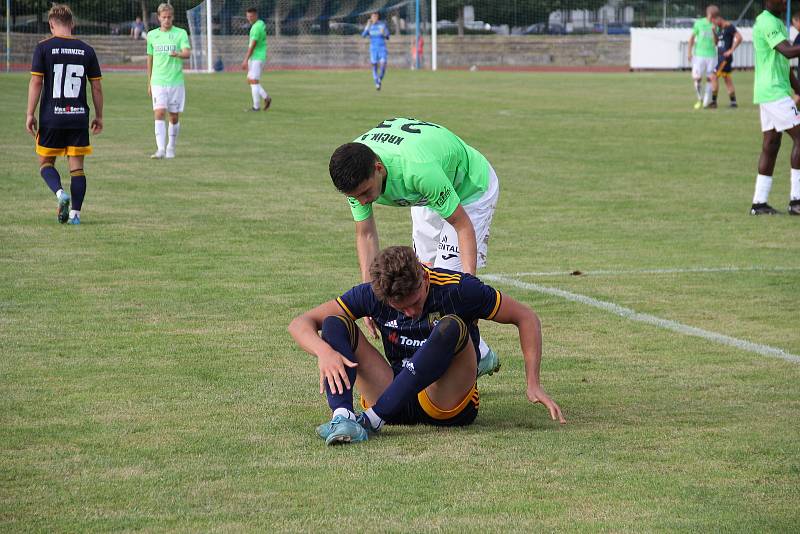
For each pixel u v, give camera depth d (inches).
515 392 648.4
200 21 4849.9
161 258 1050.1
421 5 5615.2
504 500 465.7
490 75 4763.8
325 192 1499.8
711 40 2942.9
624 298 904.9
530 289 936.9
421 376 546.3
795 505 460.8
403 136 613.9
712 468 508.4
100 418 581.3
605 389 651.5
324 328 559.5
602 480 491.5
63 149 1229.1
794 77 1317.7
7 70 4370.1
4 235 1157.7
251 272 989.2
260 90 2773.1
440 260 712.4
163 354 717.9
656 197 1483.8
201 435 555.8
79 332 772.6
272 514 449.1
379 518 444.8
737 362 713.0
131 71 4704.7
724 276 994.7
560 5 6023.6
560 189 1552.7
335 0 5339.6
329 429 540.1
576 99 3275.1
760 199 1347.2
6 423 569.6
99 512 450.9
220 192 1491.1
